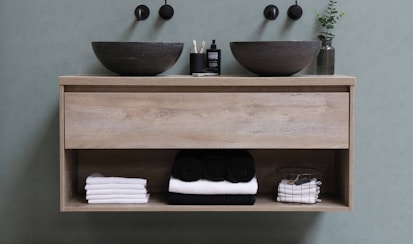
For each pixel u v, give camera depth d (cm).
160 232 291
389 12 285
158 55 248
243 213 291
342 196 264
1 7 283
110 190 256
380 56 286
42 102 287
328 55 273
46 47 285
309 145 248
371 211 290
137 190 257
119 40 284
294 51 244
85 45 285
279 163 283
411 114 287
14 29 284
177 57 256
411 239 289
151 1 283
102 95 246
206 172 255
